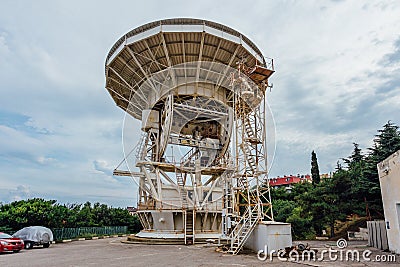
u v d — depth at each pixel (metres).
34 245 19.88
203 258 12.84
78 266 11.14
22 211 25.88
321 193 26.86
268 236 13.89
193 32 19.56
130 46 20.81
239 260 12.14
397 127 29.67
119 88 25.48
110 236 33.47
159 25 19.77
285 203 33.19
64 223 31.17
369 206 25.84
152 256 13.81
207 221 22.86
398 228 14.01
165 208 22.27
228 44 20.52
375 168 26.33
